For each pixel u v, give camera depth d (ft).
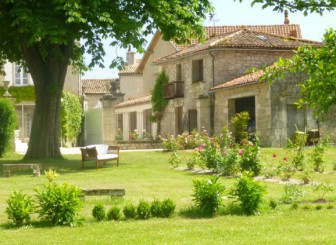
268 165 57.52
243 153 56.95
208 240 25.76
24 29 64.28
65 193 31.14
